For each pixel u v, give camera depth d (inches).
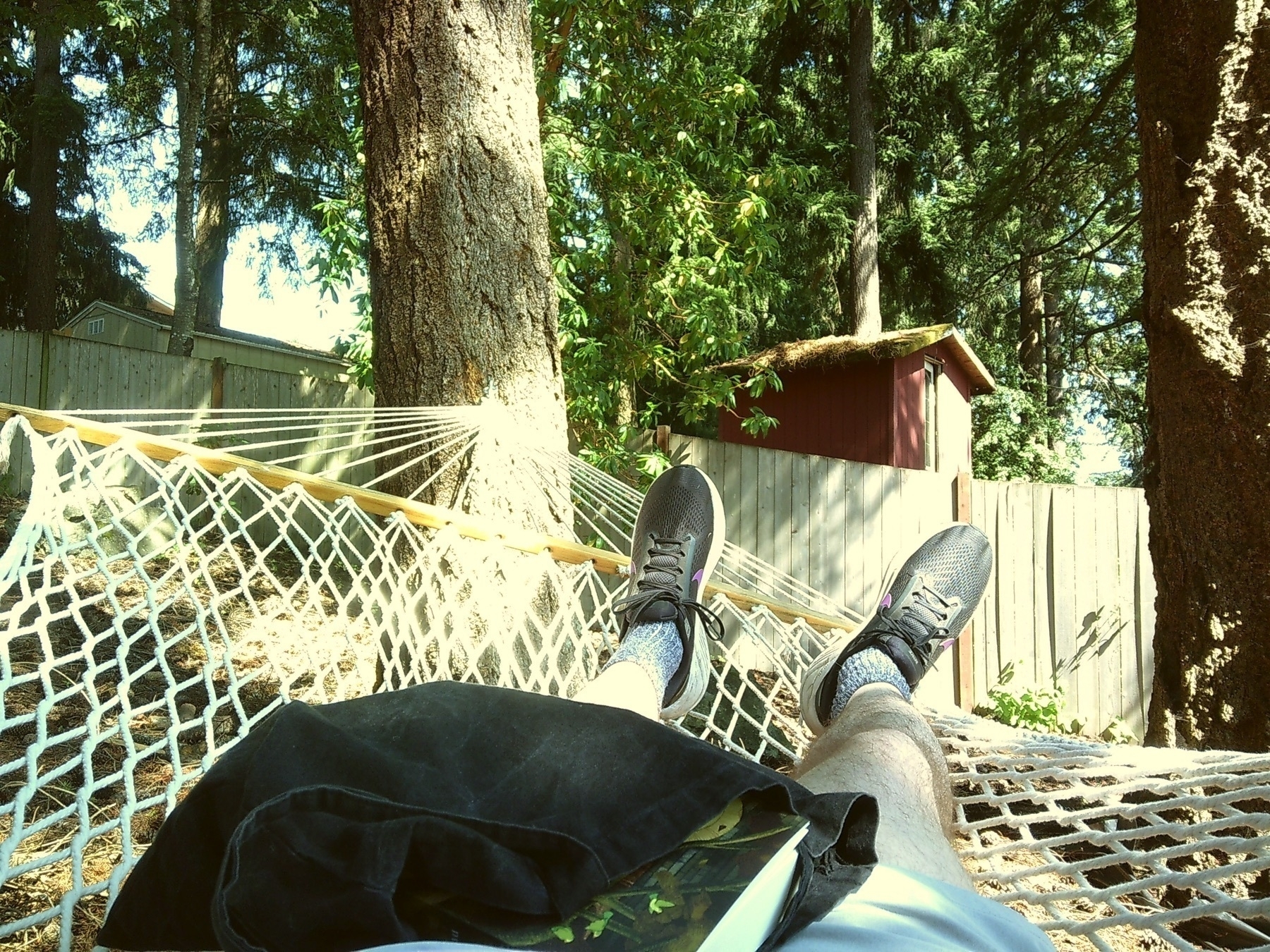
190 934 25.9
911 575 85.8
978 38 589.6
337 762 24.0
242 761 24.9
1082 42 370.6
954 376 501.7
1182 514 111.9
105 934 26.9
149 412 70.2
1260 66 107.1
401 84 118.6
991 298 724.0
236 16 538.6
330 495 83.0
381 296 121.0
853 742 52.2
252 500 279.7
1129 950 93.1
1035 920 56.3
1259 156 107.0
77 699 146.0
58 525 58.7
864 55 582.2
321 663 72.7
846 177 617.6
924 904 32.2
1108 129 314.8
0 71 609.9
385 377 120.8
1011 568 222.1
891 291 668.7
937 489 227.1
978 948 30.6
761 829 25.9
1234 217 107.9
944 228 638.5
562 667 111.4
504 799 24.3
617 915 23.3
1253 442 106.0
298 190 597.0
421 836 22.8
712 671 85.9
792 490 234.4
